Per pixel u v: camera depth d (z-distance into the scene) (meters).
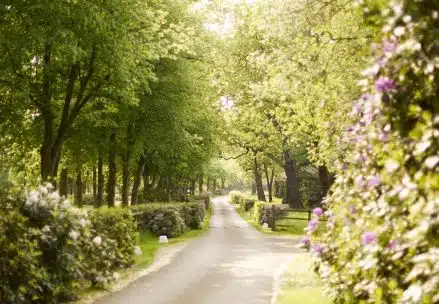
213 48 29.75
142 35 19.30
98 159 27.14
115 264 12.87
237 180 157.88
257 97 18.64
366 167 4.73
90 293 10.01
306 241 6.52
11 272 7.29
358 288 4.20
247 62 30.05
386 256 3.69
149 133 25.23
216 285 11.21
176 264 14.72
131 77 18.84
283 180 68.31
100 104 22.81
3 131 20.56
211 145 37.59
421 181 3.07
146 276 12.38
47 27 15.05
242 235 26.25
